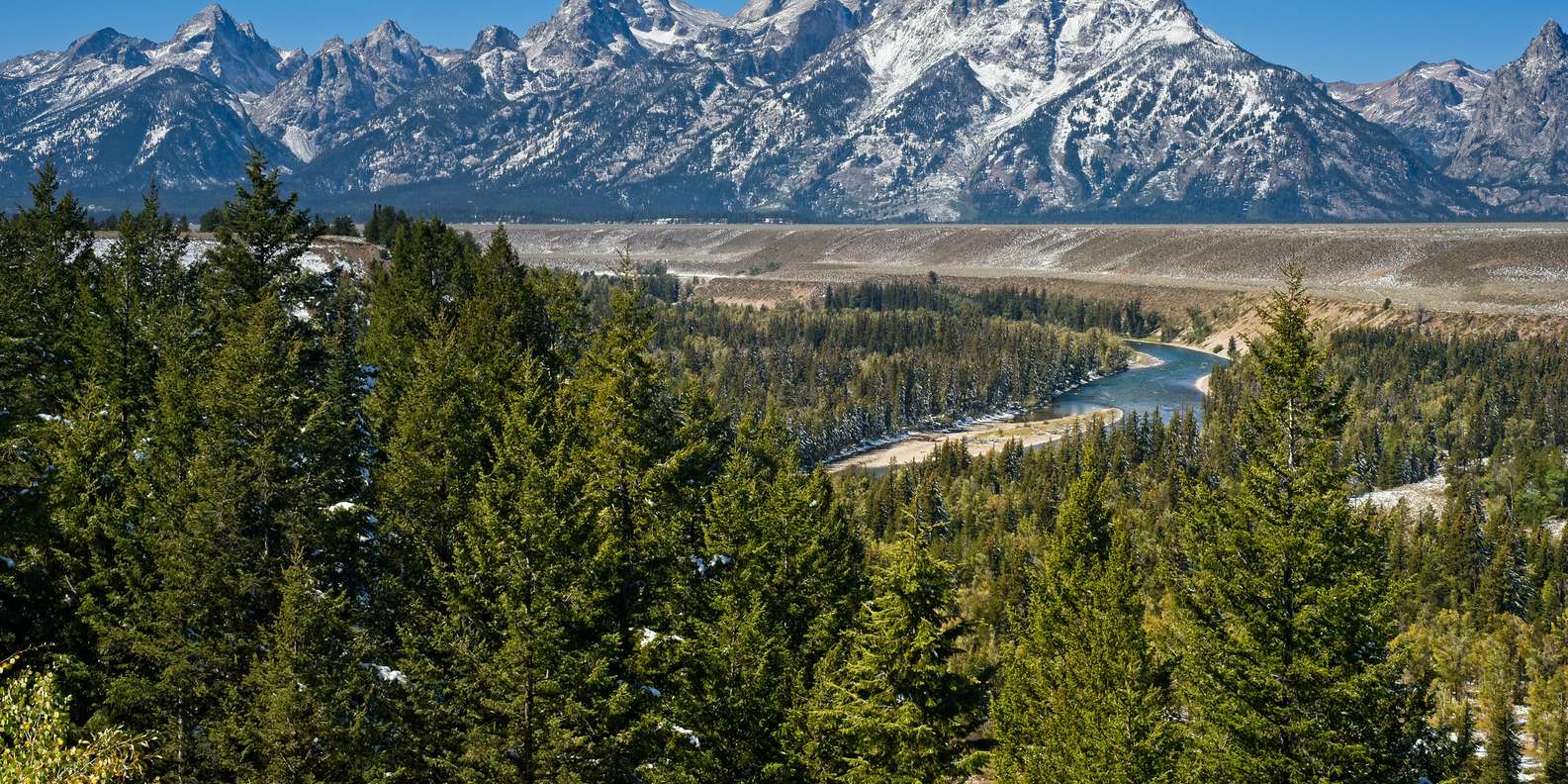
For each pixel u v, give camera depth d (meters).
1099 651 41.22
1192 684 35.12
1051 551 52.59
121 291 56.47
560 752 35.03
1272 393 33.97
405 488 44.03
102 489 42.44
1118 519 49.06
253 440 40.50
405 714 36.84
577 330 71.38
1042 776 39.78
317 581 38.78
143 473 42.16
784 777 37.53
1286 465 33.69
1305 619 31.62
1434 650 103.81
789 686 39.31
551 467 43.19
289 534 38.44
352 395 61.78
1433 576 130.38
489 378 56.88
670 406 57.66
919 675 35.97
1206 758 33.56
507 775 34.88
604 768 36.31
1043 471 161.00
